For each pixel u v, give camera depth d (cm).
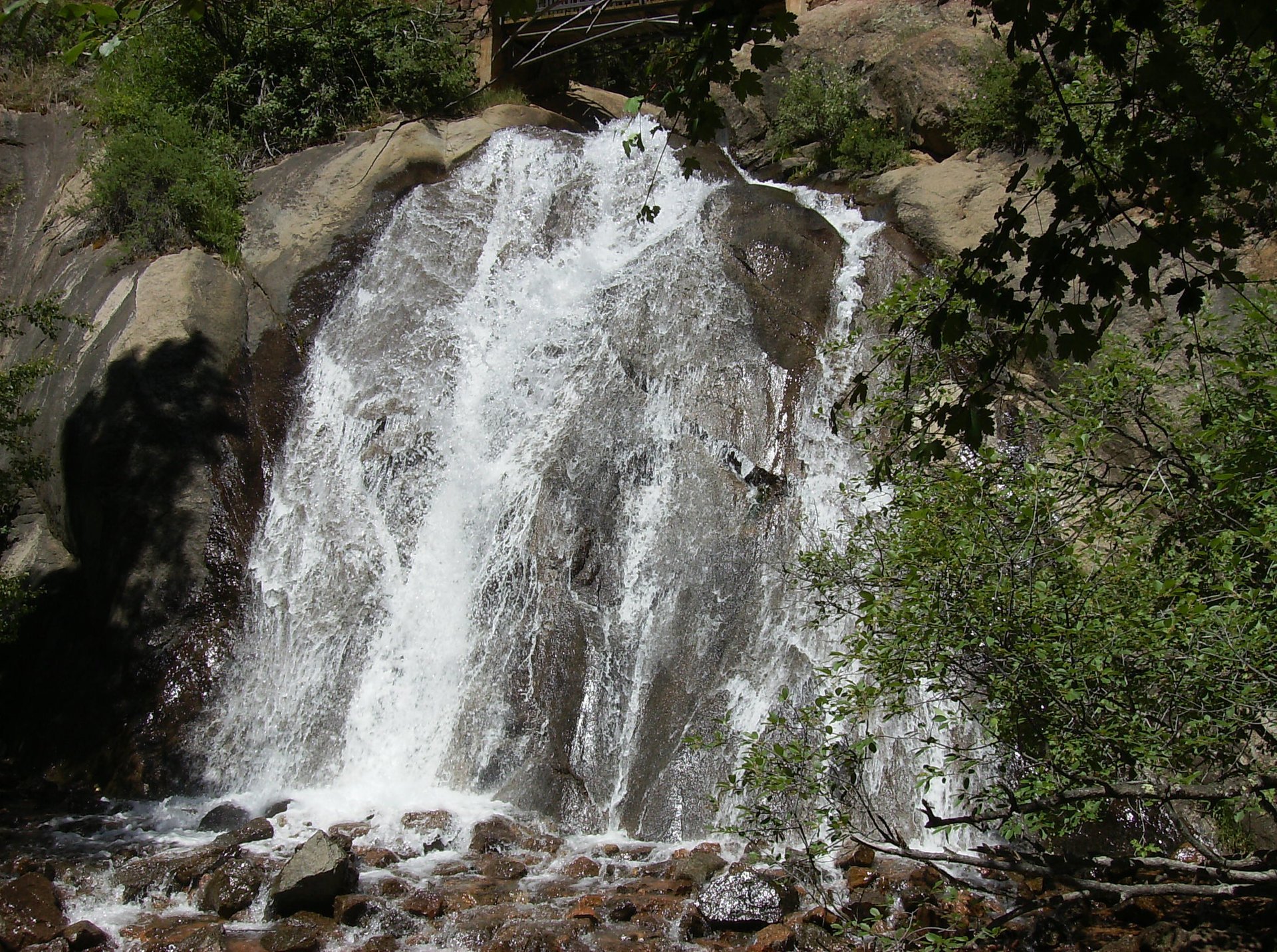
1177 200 429
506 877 711
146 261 1226
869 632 574
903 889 648
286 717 952
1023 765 630
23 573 1027
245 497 1075
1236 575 518
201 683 967
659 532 965
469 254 1237
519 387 1097
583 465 1003
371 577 1012
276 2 1433
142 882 698
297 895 661
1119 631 502
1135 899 584
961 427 459
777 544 933
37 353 1235
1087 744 513
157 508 1027
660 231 1215
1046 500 554
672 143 1296
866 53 1380
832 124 1364
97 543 1039
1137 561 540
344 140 1379
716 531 950
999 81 1184
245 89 1432
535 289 1176
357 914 650
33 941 629
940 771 564
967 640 533
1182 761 536
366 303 1212
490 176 1309
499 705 889
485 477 1035
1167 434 633
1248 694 476
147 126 1355
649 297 1113
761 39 465
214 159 1336
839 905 644
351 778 909
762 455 991
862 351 1051
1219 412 607
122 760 926
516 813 816
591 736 866
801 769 596
